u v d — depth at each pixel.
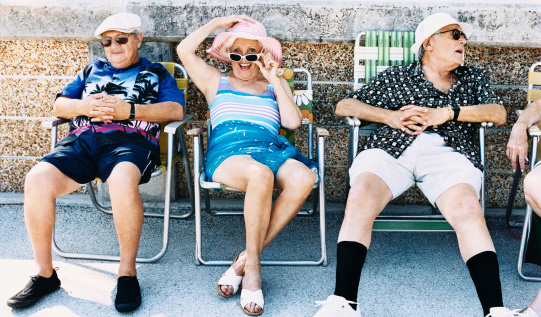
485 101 2.56
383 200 2.25
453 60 2.55
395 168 2.39
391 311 2.14
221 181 2.33
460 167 2.32
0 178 3.34
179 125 2.50
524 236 2.40
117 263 2.52
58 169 2.22
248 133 2.48
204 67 2.63
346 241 2.00
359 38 2.89
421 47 2.72
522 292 2.32
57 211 3.12
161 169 2.52
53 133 2.52
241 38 2.61
